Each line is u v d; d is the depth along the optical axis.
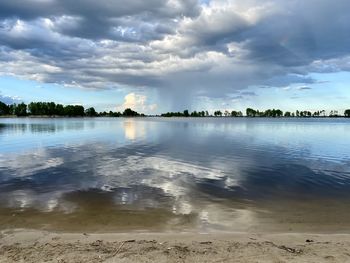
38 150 34.12
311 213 13.30
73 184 18.03
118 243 9.50
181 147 37.72
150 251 8.81
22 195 15.77
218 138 52.47
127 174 20.92
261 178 20.11
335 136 59.06
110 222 12.01
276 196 15.91
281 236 10.40
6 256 8.57
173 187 17.50
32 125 105.12
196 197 15.59
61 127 91.69
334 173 21.92
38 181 18.78
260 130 80.94
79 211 13.31
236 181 19.17
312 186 18.12
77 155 30.19
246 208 13.94
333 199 15.47
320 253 8.73
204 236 10.35
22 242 9.73
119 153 31.77
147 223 11.92
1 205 14.10
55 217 12.56
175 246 9.21
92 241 9.75
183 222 12.05
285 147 38.53
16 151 33.28
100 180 19.08
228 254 8.61
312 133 68.75
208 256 8.47
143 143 42.72
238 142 45.09
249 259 8.27
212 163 25.78
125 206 14.05
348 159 28.61
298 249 9.05
